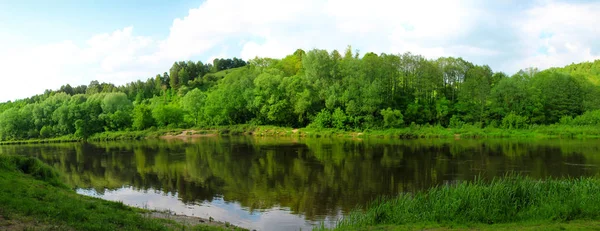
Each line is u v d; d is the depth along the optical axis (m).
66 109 107.50
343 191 26.61
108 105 108.12
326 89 84.94
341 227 16.23
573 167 33.50
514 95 76.81
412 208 17.59
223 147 58.97
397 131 69.50
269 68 108.44
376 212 17.27
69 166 44.41
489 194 18.06
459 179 29.59
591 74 118.44
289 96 87.88
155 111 101.88
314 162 39.94
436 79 86.31
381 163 38.09
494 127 72.75
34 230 11.00
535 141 56.69
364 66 82.50
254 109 92.81
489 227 14.93
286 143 62.28
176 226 15.77
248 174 34.28
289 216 21.11
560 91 79.56
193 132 91.25
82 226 12.24
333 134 74.06
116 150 62.59
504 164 35.88
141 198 26.31
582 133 63.44
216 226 17.61
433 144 55.12
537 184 19.86
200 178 33.31
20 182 19.22
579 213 16.45
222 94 97.50
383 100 81.25
